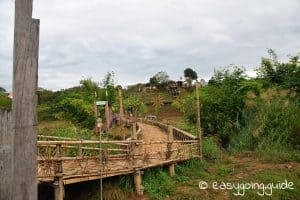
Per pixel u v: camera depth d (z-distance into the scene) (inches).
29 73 95.3
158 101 2262.6
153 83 3174.2
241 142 842.8
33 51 96.2
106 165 444.8
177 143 684.1
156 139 960.9
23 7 95.3
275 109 859.4
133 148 509.4
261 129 831.1
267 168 665.6
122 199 458.0
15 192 91.7
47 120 943.0
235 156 784.3
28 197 93.5
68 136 641.6
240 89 971.9
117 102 1091.3
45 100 1200.2
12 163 92.1
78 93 1048.8
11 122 94.0
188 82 2864.2
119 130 898.7
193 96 1029.8
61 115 912.3
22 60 94.4
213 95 967.6
